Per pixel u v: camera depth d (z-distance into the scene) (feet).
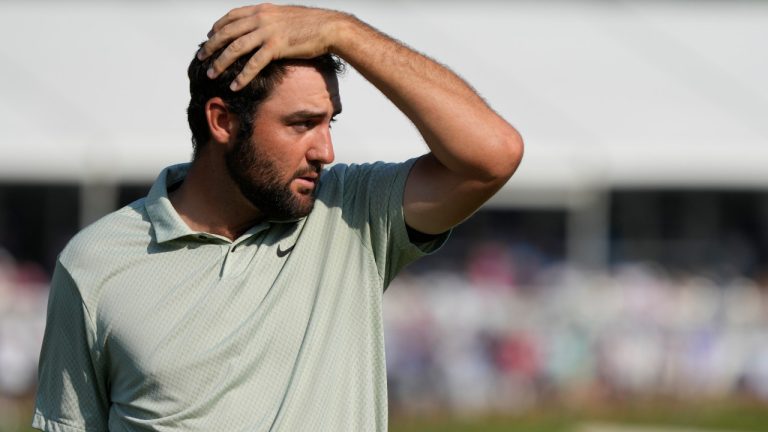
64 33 211.41
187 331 33.63
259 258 34.60
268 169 33.60
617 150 201.05
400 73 33.30
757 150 199.62
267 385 33.58
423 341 169.99
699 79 211.41
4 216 258.57
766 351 175.32
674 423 157.38
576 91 208.44
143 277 34.37
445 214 34.68
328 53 33.68
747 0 228.84
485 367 172.45
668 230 266.57
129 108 199.72
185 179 35.70
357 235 35.47
